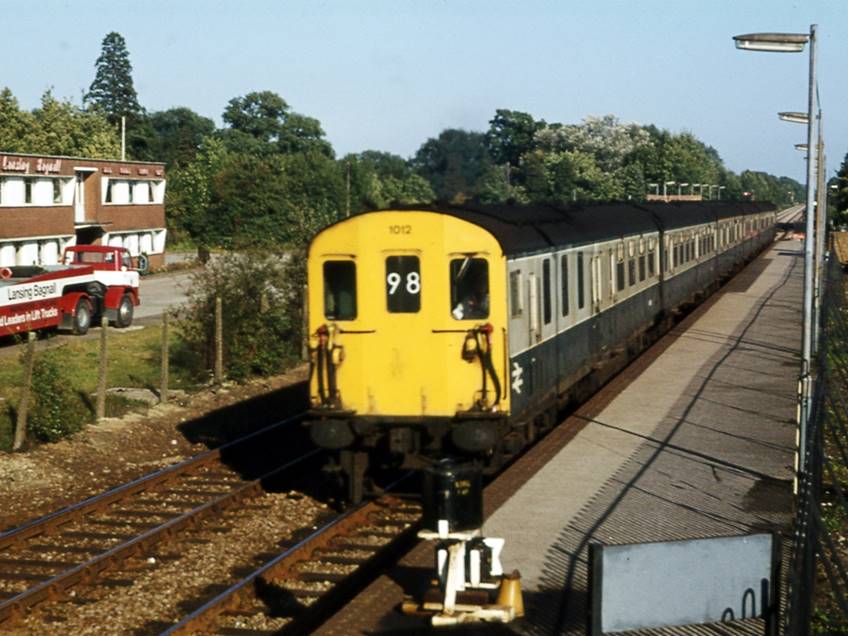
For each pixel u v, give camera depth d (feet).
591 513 43.52
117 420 69.31
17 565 43.50
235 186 234.99
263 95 415.23
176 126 458.09
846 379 76.38
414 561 39.09
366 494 50.80
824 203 102.37
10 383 80.33
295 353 96.07
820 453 44.34
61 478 56.90
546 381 55.52
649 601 27.22
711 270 133.59
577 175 359.05
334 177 238.68
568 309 60.95
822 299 93.81
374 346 48.16
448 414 47.60
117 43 376.68
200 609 37.04
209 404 77.36
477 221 47.83
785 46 58.90
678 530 41.09
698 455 53.47
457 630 32.45
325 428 48.32
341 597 40.16
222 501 51.83
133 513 50.85
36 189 166.50
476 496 34.14
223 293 86.58
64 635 36.52
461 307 47.55
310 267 48.93
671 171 409.28
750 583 27.73
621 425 60.90
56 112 266.36
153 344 103.19
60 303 106.73
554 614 33.37
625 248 79.36
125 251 120.67
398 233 47.67
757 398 69.10
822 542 35.91
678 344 94.68
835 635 32.45
